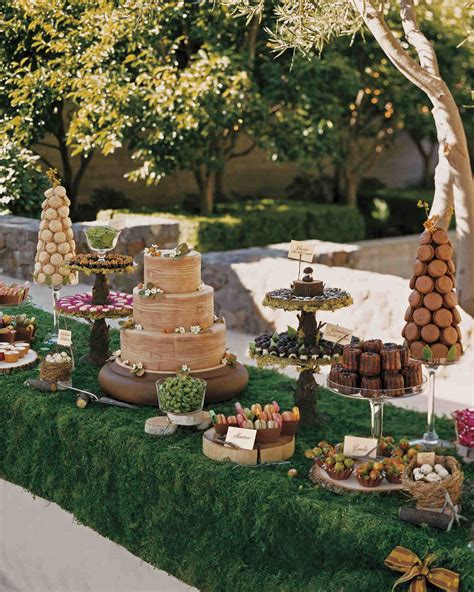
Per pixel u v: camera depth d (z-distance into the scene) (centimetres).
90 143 1148
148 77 1107
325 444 372
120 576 400
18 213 1128
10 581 459
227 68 1123
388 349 380
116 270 498
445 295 409
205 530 365
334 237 1380
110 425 414
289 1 618
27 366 504
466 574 293
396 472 348
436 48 1385
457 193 648
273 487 346
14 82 1130
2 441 463
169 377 435
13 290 579
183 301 456
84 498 414
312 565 331
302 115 1248
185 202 1402
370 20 611
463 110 1504
